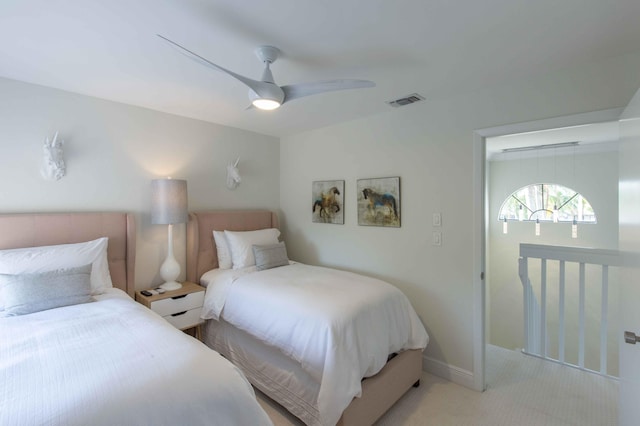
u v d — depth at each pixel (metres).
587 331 4.16
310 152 3.82
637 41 1.72
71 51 1.86
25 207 2.32
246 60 1.95
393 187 2.98
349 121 3.37
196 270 3.15
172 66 2.06
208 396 1.14
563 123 2.08
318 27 1.59
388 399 2.12
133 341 1.42
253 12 1.46
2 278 1.85
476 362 2.47
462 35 1.67
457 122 2.57
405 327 2.37
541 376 2.63
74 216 2.44
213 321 2.84
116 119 2.76
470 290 2.52
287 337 2.03
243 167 3.78
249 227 3.68
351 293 2.25
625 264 1.50
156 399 1.05
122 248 2.68
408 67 2.05
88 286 2.08
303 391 1.98
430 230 2.75
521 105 2.25
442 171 2.66
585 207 4.30
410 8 1.44
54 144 2.40
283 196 4.18
